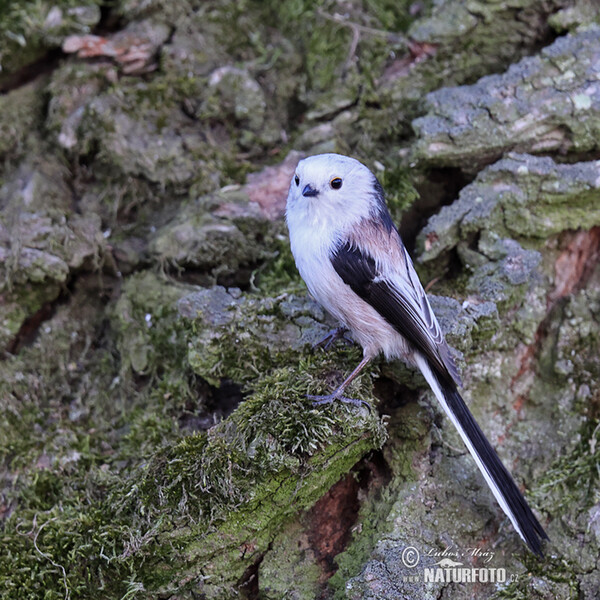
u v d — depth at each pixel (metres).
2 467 7.09
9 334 7.65
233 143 8.52
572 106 7.66
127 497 6.23
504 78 7.96
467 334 6.86
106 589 6.03
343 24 8.82
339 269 6.65
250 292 7.95
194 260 7.83
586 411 7.11
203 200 8.05
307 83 8.81
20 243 7.59
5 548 6.26
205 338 6.91
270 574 6.27
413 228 8.23
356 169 6.83
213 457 6.06
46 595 5.93
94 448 7.30
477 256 7.59
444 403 6.45
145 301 7.79
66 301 7.99
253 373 6.94
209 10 8.79
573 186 7.48
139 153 8.15
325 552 6.41
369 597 5.82
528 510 6.18
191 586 6.11
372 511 6.51
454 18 8.52
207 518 6.02
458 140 7.77
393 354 6.90
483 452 6.28
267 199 8.17
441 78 8.59
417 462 6.64
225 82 8.48
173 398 7.34
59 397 7.68
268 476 6.04
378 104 8.62
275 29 9.02
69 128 8.23
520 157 7.70
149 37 8.50
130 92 8.33
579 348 7.38
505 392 7.25
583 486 6.64
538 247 7.66
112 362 7.88
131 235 8.16
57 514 6.57
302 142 8.48
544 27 8.45
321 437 6.07
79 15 8.41
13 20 8.31
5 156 8.34
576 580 6.24
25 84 8.58
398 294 6.65
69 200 8.24
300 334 7.04
